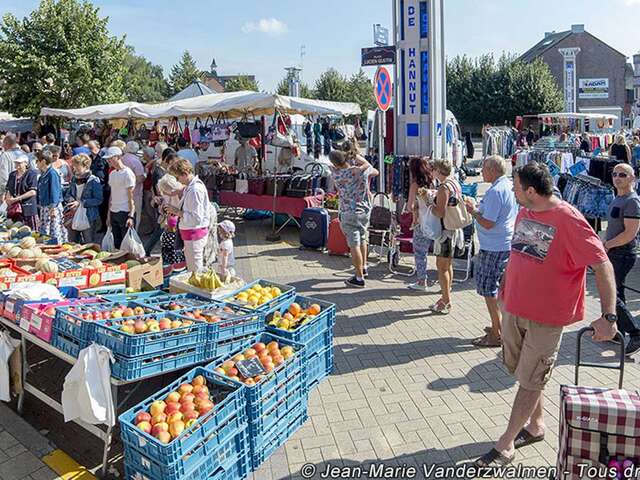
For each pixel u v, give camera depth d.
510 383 4.73
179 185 6.31
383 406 4.38
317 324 4.42
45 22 24.56
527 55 61.56
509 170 23.67
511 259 3.52
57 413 4.42
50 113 15.34
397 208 9.30
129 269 5.39
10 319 4.39
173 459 2.89
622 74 56.75
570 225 3.18
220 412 3.20
